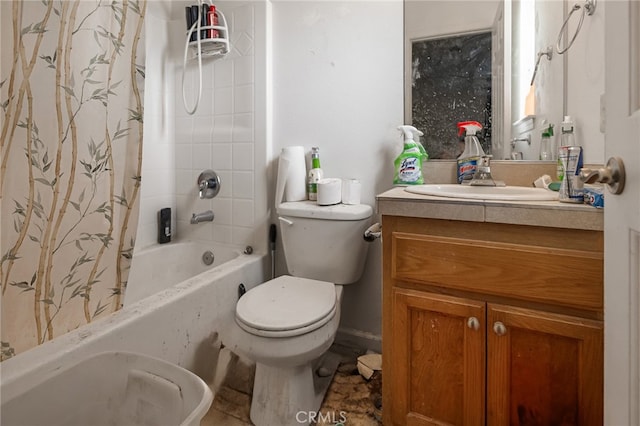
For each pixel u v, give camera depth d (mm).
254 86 1827
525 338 971
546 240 929
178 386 823
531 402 975
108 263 1268
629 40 590
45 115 1093
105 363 918
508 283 962
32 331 1035
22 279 1018
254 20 1805
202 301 1398
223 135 1920
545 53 1355
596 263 870
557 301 916
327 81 1717
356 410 1349
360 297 1717
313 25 1729
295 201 1701
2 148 975
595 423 896
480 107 1466
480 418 1028
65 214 1138
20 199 1017
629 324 604
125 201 1342
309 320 1157
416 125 1562
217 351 1473
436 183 1526
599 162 1087
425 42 1541
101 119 1270
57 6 1137
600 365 884
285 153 1711
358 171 1678
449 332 1064
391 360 1152
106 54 1306
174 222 2086
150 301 1237
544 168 1358
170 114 2039
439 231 1054
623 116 607
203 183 1929
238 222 1913
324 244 1538
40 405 833
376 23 1616
